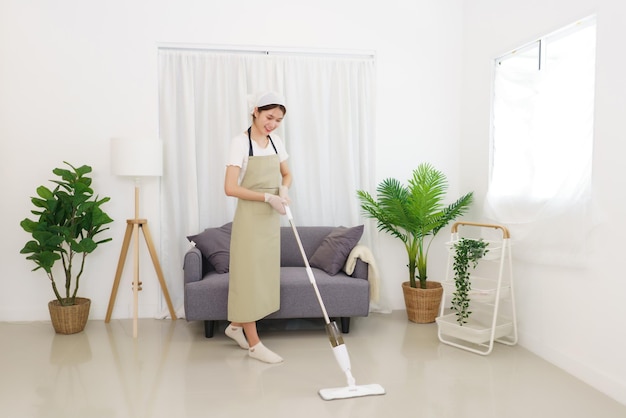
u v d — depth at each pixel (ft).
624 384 8.61
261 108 9.95
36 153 13.07
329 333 8.98
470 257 11.12
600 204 9.20
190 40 13.50
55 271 13.23
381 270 14.56
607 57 9.07
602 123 9.18
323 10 14.07
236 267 10.34
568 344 10.05
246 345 11.06
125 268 13.50
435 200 13.10
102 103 13.23
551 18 10.61
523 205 11.47
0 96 12.87
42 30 12.94
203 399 8.57
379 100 14.46
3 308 13.12
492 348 11.37
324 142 14.25
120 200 13.41
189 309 11.48
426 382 9.36
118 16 13.21
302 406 8.33
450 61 14.71
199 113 13.71
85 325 12.81
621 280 8.74
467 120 14.35
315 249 13.53
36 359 10.42
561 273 10.27
